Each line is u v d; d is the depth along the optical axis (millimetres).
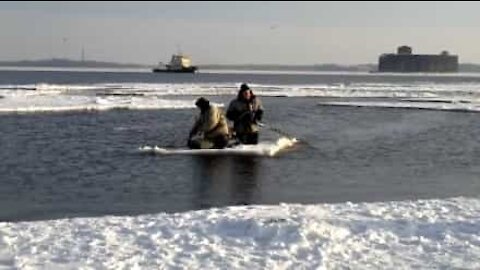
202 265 8039
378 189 14320
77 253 8422
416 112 40625
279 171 16547
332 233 9484
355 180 15453
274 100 55344
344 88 85938
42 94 54625
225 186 14320
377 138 25156
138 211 11805
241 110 21062
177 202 12625
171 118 32875
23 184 14320
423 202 11992
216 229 9695
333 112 40094
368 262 8273
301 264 8141
